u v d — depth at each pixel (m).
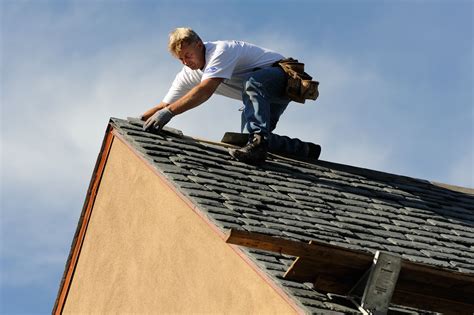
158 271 9.32
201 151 10.12
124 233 10.19
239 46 10.45
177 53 10.30
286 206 9.07
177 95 10.78
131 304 9.66
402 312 7.71
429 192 11.09
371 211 9.72
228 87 10.73
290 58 10.70
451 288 7.50
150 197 9.80
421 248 9.04
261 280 7.73
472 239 9.77
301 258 7.24
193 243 8.85
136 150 9.95
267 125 10.27
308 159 11.03
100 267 10.55
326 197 9.74
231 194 9.02
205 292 8.47
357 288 7.33
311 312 6.98
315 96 10.53
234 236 7.12
